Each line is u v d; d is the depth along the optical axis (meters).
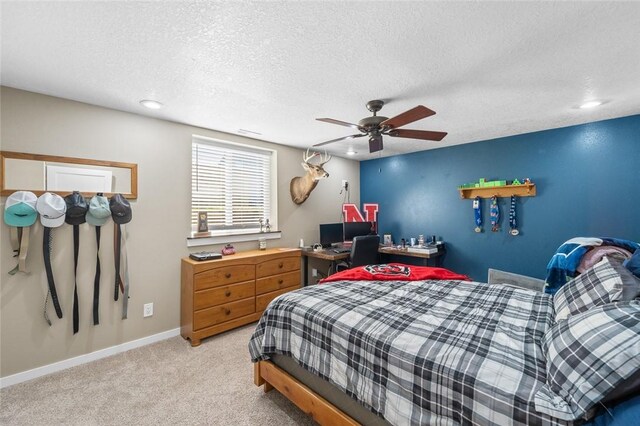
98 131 2.51
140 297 2.73
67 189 2.34
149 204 2.80
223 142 3.47
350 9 1.33
